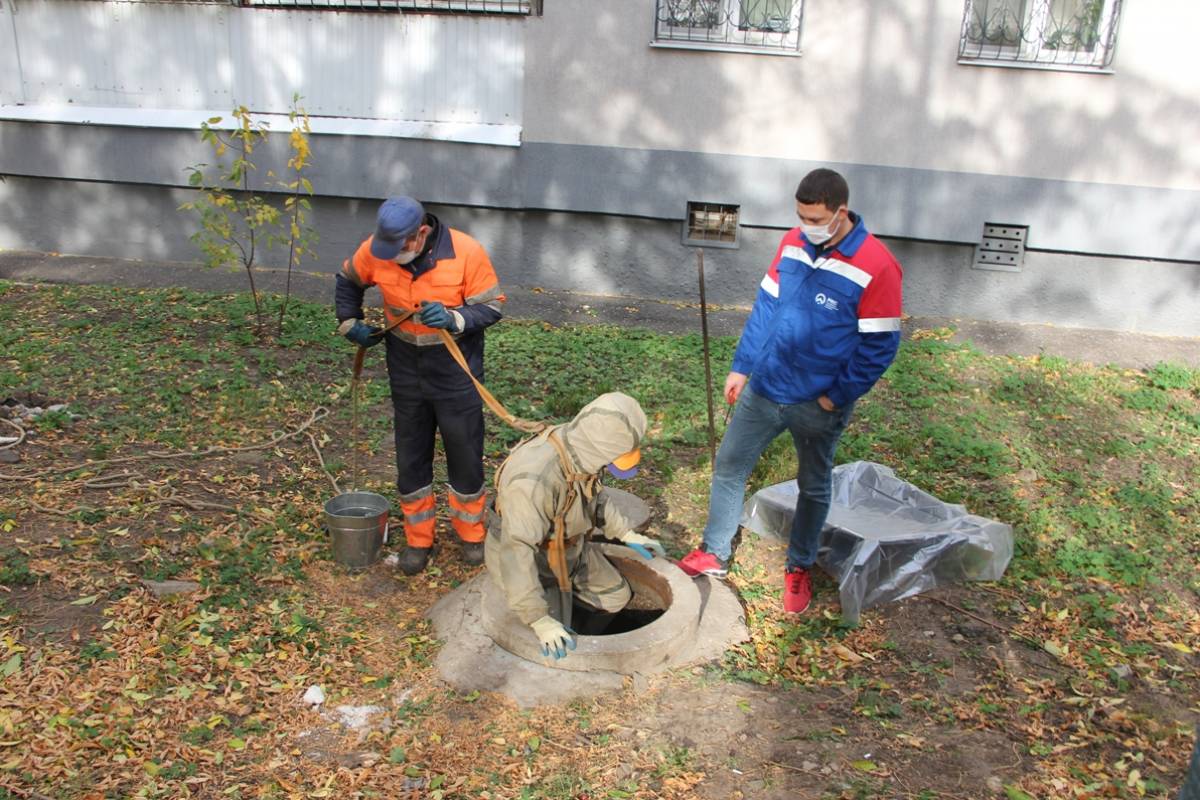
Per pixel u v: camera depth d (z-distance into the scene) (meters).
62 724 3.71
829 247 4.25
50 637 4.19
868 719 4.15
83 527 5.09
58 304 9.58
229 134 10.91
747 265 10.91
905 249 10.77
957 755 3.94
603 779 3.71
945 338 10.18
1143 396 8.47
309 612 4.65
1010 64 9.95
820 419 4.46
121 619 4.36
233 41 10.88
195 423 6.70
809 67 10.18
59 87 11.30
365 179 10.89
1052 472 6.82
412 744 3.83
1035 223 10.39
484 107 10.74
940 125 10.23
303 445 6.50
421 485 4.98
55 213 11.64
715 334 9.91
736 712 4.13
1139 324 10.65
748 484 6.25
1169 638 4.90
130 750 3.64
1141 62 9.87
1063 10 9.98
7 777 3.45
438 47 10.60
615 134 10.55
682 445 6.93
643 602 4.99
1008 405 8.17
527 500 3.79
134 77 11.16
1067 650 4.71
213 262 8.81
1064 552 5.60
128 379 7.44
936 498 5.76
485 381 7.96
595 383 8.09
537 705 4.08
